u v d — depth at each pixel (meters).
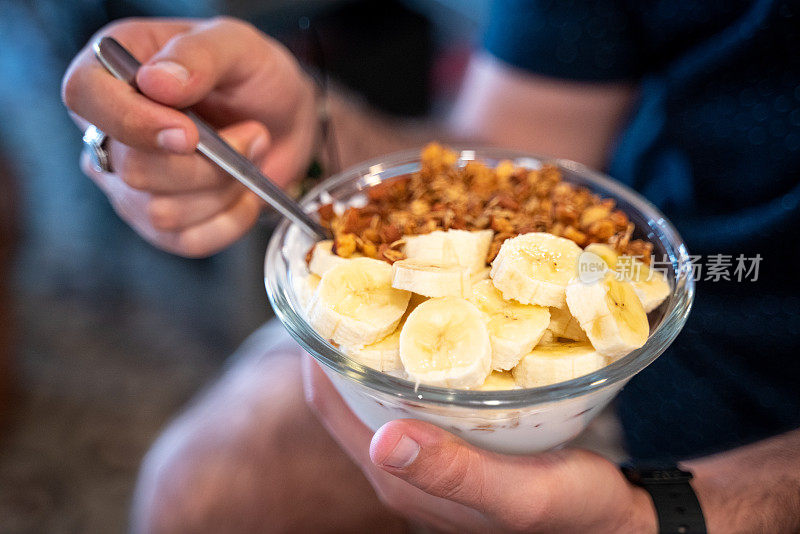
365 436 0.39
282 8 0.66
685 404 0.47
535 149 0.60
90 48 0.39
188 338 0.87
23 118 1.12
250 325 0.74
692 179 0.48
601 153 0.60
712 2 0.49
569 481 0.35
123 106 0.36
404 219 0.38
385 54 0.95
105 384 0.82
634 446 0.50
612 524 0.38
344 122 0.57
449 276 0.32
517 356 0.32
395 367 0.33
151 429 0.78
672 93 0.49
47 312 0.91
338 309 0.33
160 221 0.42
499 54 0.58
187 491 0.50
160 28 0.43
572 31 0.55
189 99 0.37
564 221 0.37
